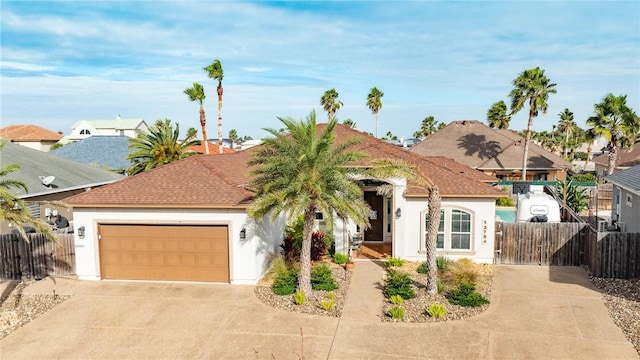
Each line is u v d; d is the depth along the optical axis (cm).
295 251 1970
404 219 1978
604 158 5584
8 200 1366
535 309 1432
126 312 1470
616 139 3722
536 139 8738
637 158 4897
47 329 1354
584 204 3262
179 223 1728
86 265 1794
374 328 1316
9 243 1833
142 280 1778
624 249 1700
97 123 9469
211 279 1741
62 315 1454
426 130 8981
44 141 7650
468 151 4472
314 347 1209
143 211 1745
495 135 4638
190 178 1873
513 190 3881
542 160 4262
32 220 1434
